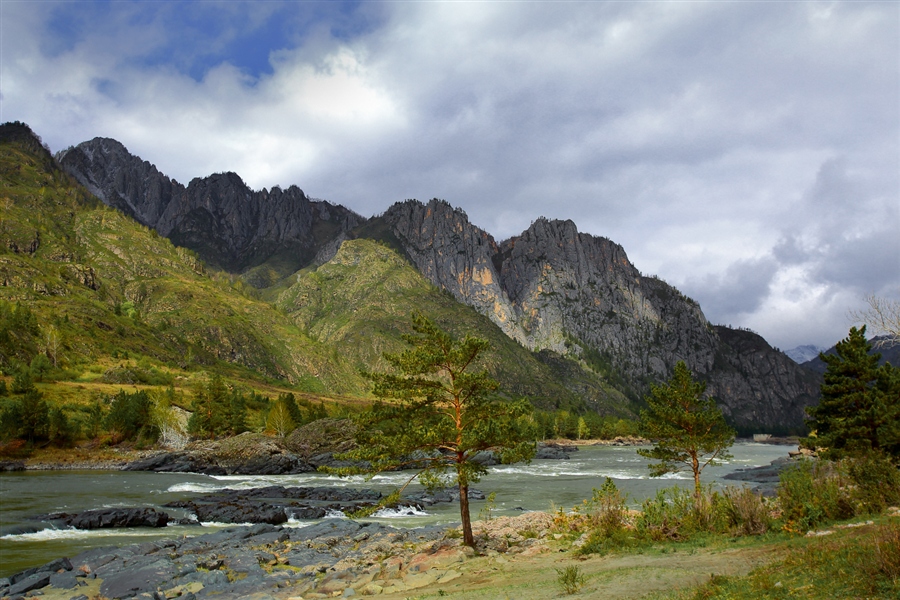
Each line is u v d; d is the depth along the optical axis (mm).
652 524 23078
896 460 32531
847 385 45438
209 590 22656
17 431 91938
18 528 37656
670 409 37406
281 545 32312
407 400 26547
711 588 13117
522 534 28703
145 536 37375
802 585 12070
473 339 25281
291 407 130125
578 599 14203
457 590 17906
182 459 93812
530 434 25047
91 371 152375
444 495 59406
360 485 73000
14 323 151250
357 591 20203
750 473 85000
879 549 11859
